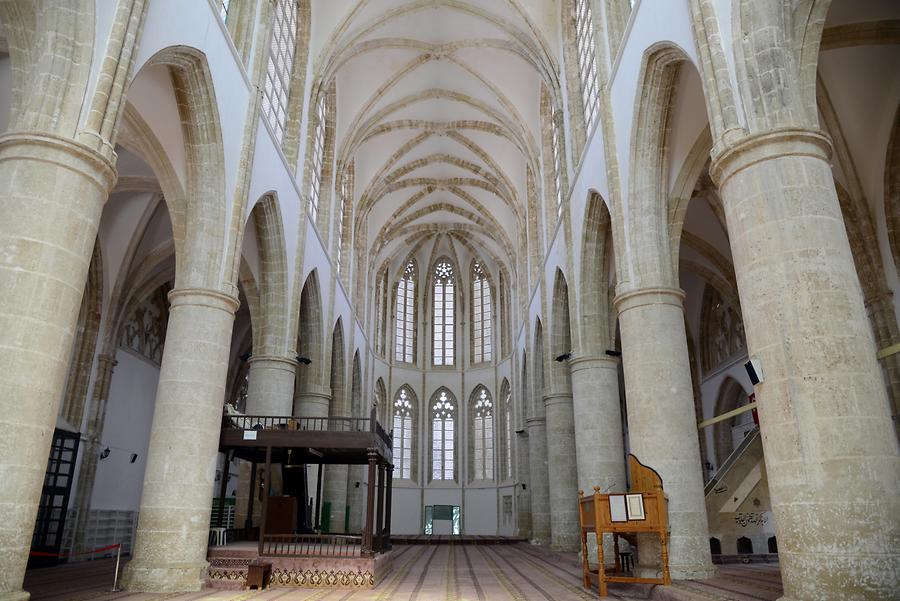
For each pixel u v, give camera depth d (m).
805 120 8.80
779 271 8.31
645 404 13.10
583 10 20.30
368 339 38.19
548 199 26.36
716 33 9.81
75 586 12.74
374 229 38.88
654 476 11.66
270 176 18.11
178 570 12.05
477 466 43.31
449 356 46.06
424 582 13.95
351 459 18.55
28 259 8.25
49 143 8.59
